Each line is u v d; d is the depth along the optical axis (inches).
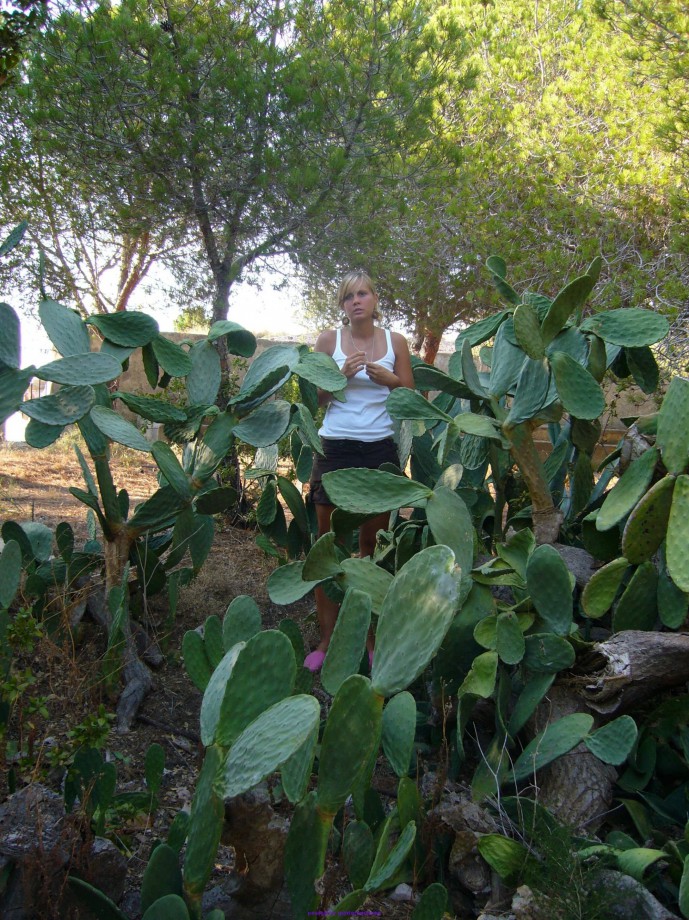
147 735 124.4
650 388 146.5
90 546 166.4
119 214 290.8
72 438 429.4
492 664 109.2
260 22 282.4
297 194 269.6
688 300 286.8
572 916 82.9
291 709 69.5
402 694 97.0
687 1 304.7
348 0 276.2
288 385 279.3
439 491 122.4
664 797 111.1
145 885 77.3
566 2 463.2
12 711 116.4
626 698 109.3
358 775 74.7
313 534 179.0
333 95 271.1
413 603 77.5
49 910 77.3
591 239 323.3
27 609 121.9
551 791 105.1
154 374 151.0
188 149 262.1
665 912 83.5
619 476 131.5
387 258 331.6
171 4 271.9
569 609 111.3
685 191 328.5
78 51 253.6
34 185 316.8
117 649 128.6
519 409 131.8
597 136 386.3
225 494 141.9
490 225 339.6
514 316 126.5
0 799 99.0
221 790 69.9
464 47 297.4
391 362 149.1
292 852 77.7
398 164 313.4
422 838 95.0
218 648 112.0
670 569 110.2
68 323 135.0
